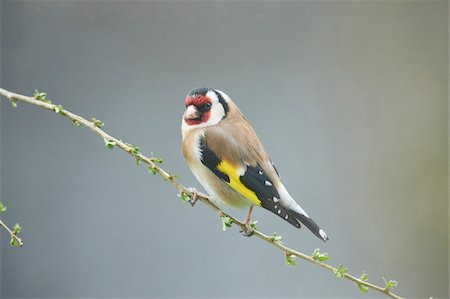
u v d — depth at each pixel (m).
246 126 6.16
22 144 9.12
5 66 9.30
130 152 4.70
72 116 4.70
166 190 8.98
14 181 9.03
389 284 4.52
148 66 9.45
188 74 9.44
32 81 9.32
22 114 9.20
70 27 9.49
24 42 9.40
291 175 9.17
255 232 4.89
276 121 9.34
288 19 9.73
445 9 10.12
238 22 9.66
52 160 9.10
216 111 6.11
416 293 9.52
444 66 9.96
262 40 9.62
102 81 9.38
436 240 9.66
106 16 9.55
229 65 9.51
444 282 9.57
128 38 9.52
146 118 9.25
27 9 9.45
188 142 6.10
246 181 5.84
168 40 9.54
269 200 5.77
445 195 9.76
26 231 8.94
